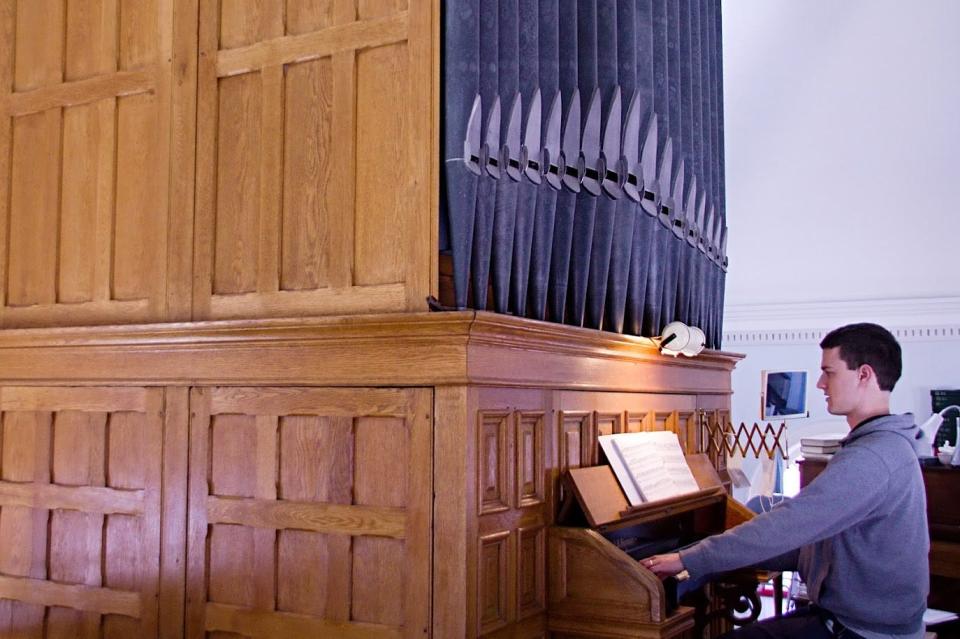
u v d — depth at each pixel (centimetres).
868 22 809
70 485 361
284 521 316
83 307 365
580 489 334
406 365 296
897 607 297
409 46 310
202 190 344
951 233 875
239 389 327
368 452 304
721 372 520
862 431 308
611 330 398
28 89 385
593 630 322
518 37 333
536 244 346
